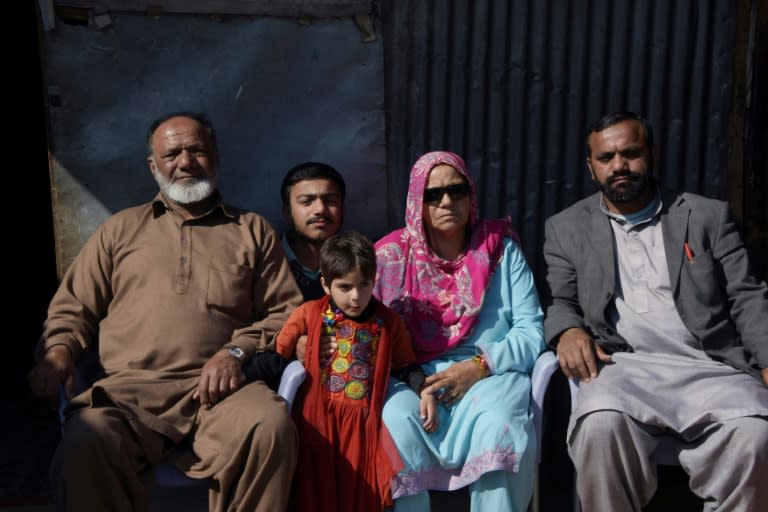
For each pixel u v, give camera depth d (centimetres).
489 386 312
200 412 308
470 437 304
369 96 394
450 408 316
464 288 335
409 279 338
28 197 714
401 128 398
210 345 324
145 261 330
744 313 315
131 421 292
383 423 301
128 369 319
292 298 337
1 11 680
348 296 297
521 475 297
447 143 398
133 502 292
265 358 313
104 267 335
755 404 289
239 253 337
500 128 397
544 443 414
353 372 305
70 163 377
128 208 356
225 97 386
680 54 391
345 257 294
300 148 395
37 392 304
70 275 337
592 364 309
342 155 398
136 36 374
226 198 394
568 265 341
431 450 301
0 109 698
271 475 286
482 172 401
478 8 387
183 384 312
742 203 399
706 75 393
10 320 614
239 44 383
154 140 337
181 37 378
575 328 326
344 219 402
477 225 349
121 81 376
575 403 310
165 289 326
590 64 393
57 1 364
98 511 283
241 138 390
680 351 321
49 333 320
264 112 390
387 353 309
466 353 335
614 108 396
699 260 319
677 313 322
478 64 392
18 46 693
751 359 315
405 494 294
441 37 390
